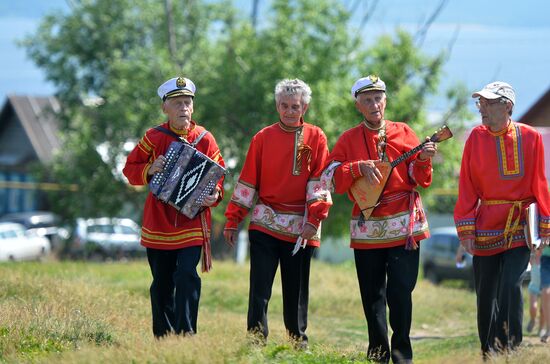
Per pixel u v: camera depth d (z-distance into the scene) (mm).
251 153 15797
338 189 15289
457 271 46688
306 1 54125
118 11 75438
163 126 15695
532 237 15109
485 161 15406
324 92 52375
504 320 15008
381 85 15305
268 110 52812
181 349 13078
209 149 15734
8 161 97188
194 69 56531
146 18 73500
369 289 15188
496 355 14453
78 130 69062
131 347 13758
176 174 15219
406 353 14891
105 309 19016
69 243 65438
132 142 60781
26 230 69812
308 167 15617
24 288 21250
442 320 27547
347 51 54875
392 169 15008
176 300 15000
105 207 62000
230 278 32562
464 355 15633
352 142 15398
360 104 15352
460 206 15586
